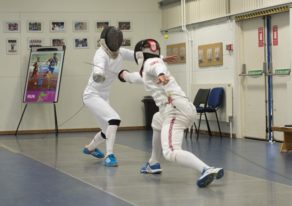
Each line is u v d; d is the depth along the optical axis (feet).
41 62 35.19
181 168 18.58
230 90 30.45
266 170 18.04
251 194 13.88
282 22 26.76
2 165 20.30
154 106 37.11
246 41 29.76
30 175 17.84
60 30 37.06
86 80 37.47
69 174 17.83
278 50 27.17
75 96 37.35
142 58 16.53
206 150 24.27
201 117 32.76
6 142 29.84
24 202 13.52
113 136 19.94
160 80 14.99
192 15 34.32
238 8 29.53
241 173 17.46
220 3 31.22
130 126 38.37
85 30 37.45
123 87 38.24
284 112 26.89
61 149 25.67
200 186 14.96
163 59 16.81
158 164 17.56
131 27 38.27
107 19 37.83
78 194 14.35
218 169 14.66
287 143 23.34
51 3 36.88
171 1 36.86
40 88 35.06
